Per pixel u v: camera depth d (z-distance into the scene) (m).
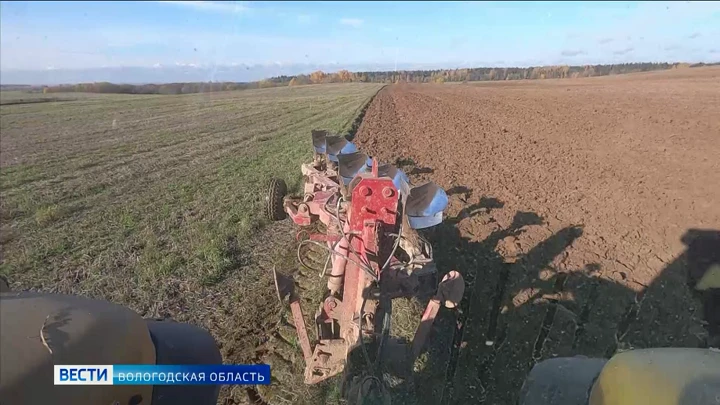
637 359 2.83
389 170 5.73
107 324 2.49
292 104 54.81
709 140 19.36
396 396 4.70
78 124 39.25
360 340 4.05
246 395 5.21
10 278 8.20
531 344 5.81
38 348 2.12
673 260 7.94
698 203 10.98
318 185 9.12
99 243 9.82
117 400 2.49
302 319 4.70
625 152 17.55
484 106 40.09
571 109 33.44
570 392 3.35
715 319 6.14
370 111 38.91
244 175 15.91
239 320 6.70
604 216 10.34
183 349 3.15
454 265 8.05
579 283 7.29
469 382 5.18
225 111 49.16
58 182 16.39
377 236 4.32
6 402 1.93
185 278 8.04
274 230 10.38
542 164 16.06
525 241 9.05
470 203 11.71
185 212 11.77
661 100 35.38
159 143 26.22
